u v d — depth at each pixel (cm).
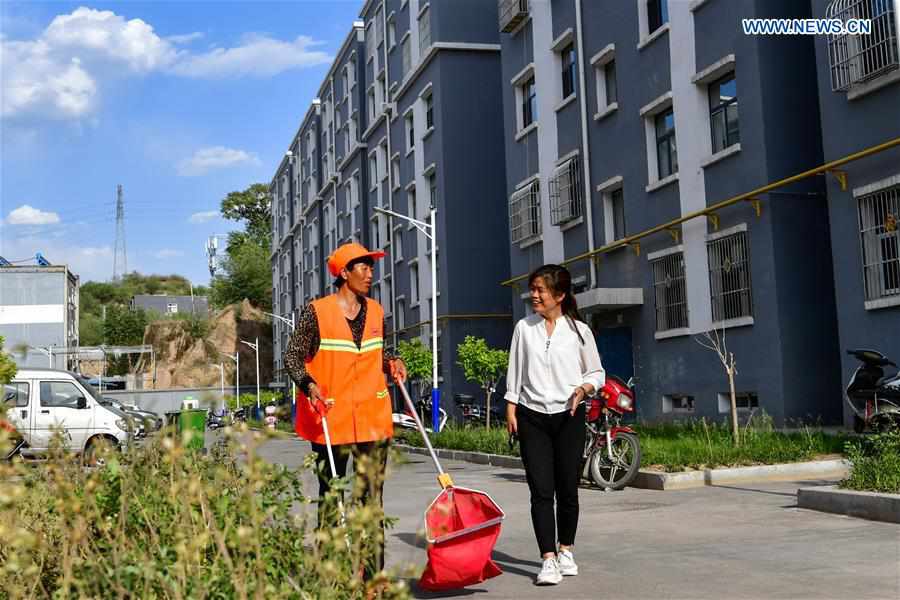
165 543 363
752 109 1614
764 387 1581
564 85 2420
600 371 569
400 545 689
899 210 1306
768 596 488
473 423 2645
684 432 1508
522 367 570
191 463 419
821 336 1563
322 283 5459
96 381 6328
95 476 355
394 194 3834
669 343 1880
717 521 771
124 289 14838
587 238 2248
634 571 574
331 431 502
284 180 7062
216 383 8625
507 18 2616
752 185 1620
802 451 1125
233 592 312
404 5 3644
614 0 2108
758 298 1600
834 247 1412
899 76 1277
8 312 6316
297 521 367
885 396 1038
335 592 316
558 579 542
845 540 642
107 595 300
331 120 5178
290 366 505
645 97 1981
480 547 495
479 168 3209
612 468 1055
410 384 3447
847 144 1391
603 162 2180
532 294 570
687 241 1811
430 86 3316
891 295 1312
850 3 1369
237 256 10081
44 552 364
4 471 346
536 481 553
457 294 3131
